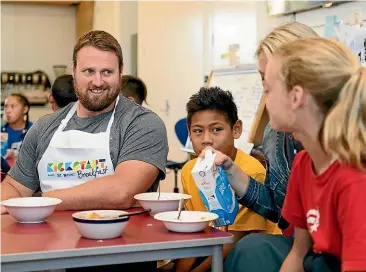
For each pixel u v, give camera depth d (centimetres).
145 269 201
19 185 230
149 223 172
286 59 135
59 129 222
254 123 335
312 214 137
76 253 138
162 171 214
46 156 215
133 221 175
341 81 130
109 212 166
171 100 570
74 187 196
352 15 300
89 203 193
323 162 135
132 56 652
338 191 127
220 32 461
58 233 157
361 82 129
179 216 165
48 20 755
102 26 690
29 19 748
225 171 187
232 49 438
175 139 567
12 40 743
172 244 148
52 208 174
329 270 134
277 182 186
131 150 210
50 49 757
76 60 220
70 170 212
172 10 561
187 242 149
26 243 145
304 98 132
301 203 150
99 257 142
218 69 418
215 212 178
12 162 398
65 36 762
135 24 651
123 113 220
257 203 189
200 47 510
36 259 135
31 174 230
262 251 165
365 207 121
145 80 617
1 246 141
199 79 514
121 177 200
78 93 219
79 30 738
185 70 541
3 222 173
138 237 153
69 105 232
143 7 617
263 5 389
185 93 543
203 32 497
